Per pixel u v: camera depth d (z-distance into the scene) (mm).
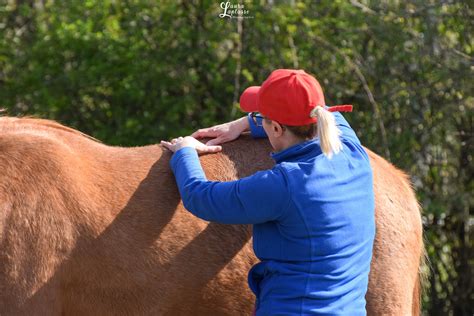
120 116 12336
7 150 5312
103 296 5258
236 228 5434
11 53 12906
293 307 4613
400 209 5645
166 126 12148
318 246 4594
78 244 5184
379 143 11867
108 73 12000
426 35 11836
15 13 13406
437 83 11852
